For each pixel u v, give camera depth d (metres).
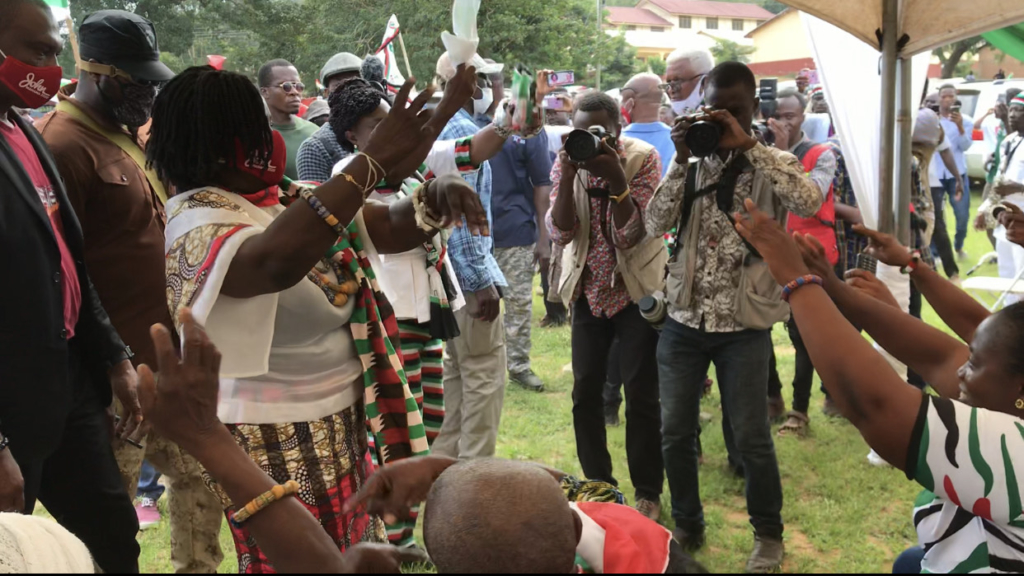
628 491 3.91
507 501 0.97
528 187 5.30
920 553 2.01
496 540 0.95
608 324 3.48
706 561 3.11
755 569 3.07
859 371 1.39
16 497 1.93
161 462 2.67
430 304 2.91
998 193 5.80
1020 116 5.74
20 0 2.09
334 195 1.55
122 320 2.69
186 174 1.73
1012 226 2.70
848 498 3.80
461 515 0.97
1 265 2.05
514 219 5.25
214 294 1.55
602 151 3.16
